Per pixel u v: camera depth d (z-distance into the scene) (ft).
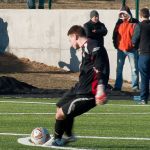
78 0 308.60
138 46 141.90
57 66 194.59
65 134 79.77
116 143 83.66
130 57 163.43
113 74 189.16
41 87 170.50
